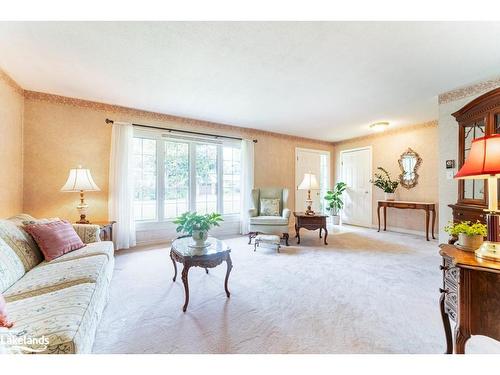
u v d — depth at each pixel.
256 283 2.41
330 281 2.45
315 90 3.04
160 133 4.06
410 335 1.55
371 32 1.86
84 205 3.12
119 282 2.43
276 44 2.03
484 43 2.01
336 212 5.96
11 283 1.47
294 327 1.65
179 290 2.25
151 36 1.93
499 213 1.21
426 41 1.99
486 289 1.10
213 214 2.29
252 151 5.03
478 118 2.55
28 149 3.09
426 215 4.30
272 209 4.51
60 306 1.20
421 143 4.71
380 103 3.52
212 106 3.67
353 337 1.53
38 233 1.94
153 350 1.40
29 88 3.03
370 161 5.64
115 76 2.67
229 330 1.61
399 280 2.46
